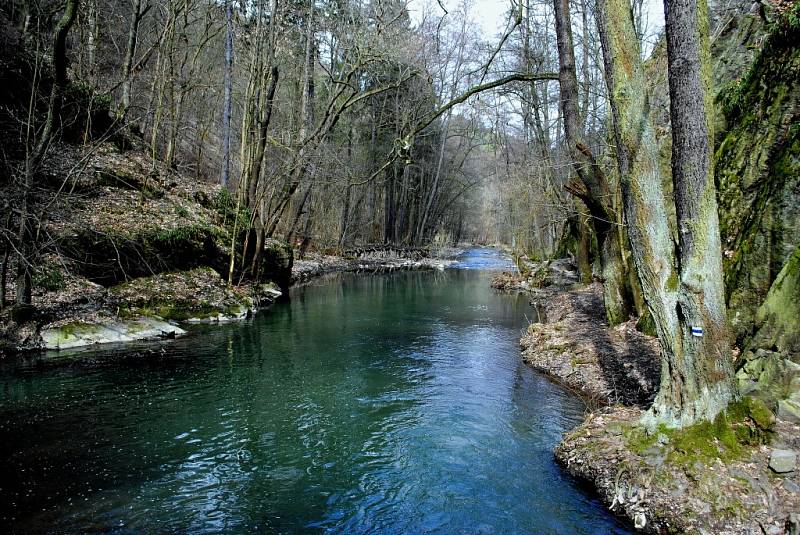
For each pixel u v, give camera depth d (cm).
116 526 532
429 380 1060
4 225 1103
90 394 910
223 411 863
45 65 1569
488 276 3419
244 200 2178
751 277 768
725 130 1052
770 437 541
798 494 484
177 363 1126
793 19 880
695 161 558
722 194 953
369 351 1295
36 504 565
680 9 553
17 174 1132
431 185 5306
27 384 941
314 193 3625
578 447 677
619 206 1284
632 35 611
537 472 666
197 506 579
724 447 547
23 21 1731
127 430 773
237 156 2958
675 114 569
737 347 754
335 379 1055
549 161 2127
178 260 1678
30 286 1137
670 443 574
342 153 3612
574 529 543
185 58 2452
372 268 3731
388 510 582
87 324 1232
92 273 1390
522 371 1130
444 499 605
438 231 5700
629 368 972
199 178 2752
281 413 864
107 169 1734
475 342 1416
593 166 1175
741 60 1230
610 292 1266
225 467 672
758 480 505
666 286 597
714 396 573
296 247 3503
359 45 2103
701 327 570
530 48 2322
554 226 3212
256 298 1880
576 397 953
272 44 2009
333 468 678
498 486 632
